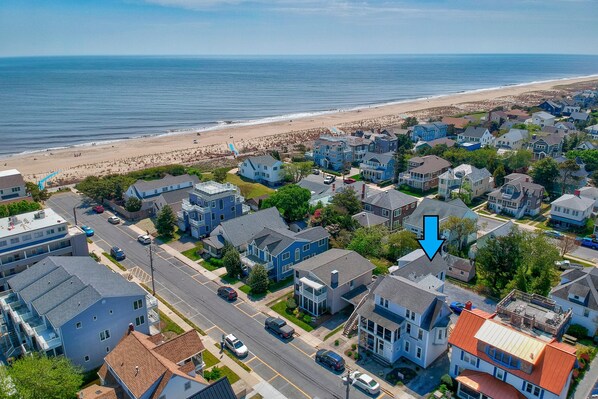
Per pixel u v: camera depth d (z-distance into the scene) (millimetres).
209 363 50812
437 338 50469
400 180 122500
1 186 99188
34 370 40500
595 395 43469
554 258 66938
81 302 49406
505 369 42719
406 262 65438
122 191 105750
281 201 88688
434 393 45594
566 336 55219
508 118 196000
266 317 60500
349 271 62406
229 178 128875
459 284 69312
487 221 96188
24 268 66750
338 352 53094
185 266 75500
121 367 42969
